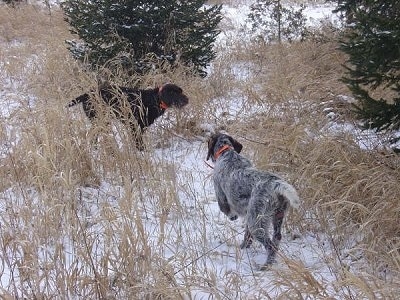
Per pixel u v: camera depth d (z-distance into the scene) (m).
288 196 4.95
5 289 4.75
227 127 7.10
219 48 9.83
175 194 5.62
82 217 5.43
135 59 8.18
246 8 14.72
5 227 5.18
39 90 7.78
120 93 6.86
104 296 4.71
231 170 5.31
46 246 5.00
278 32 10.14
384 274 4.95
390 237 5.16
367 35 5.45
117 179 6.01
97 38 8.11
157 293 4.68
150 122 6.94
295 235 5.47
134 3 7.98
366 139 6.42
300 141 6.18
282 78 7.70
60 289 4.73
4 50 9.87
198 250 5.23
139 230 4.91
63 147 6.04
